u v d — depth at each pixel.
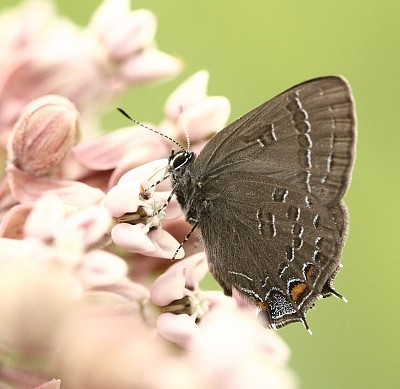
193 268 0.22
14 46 0.23
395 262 0.28
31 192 0.22
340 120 0.21
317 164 0.22
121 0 0.23
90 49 0.23
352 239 0.28
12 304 0.20
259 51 0.28
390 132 0.28
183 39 0.27
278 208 0.22
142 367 0.21
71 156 0.22
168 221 0.22
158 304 0.21
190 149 0.22
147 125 0.22
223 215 0.22
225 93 0.27
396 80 0.28
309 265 0.22
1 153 0.22
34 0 0.23
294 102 0.22
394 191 0.28
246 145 0.22
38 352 0.20
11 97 0.22
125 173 0.22
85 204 0.22
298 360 0.27
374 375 0.27
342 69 0.28
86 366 0.21
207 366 0.21
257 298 0.22
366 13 0.28
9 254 0.20
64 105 0.22
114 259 0.21
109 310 0.21
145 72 0.23
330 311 0.27
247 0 0.28
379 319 0.28
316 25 0.28
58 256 0.21
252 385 0.21
